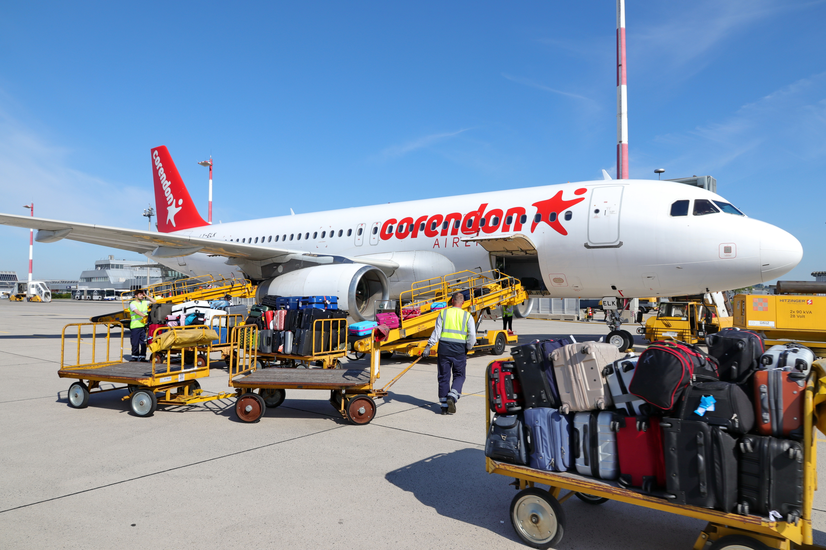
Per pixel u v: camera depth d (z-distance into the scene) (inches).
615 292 499.2
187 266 880.9
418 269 570.3
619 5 882.1
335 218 671.1
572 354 137.2
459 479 181.9
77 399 287.4
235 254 558.9
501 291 514.3
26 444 219.1
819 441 238.8
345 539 136.1
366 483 177.2
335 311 376.2
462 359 279.0
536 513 136.0
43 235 509.7
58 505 156.2
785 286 595.5
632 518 153.6
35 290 2891.2
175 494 165.5
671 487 117.9
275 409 289.9
